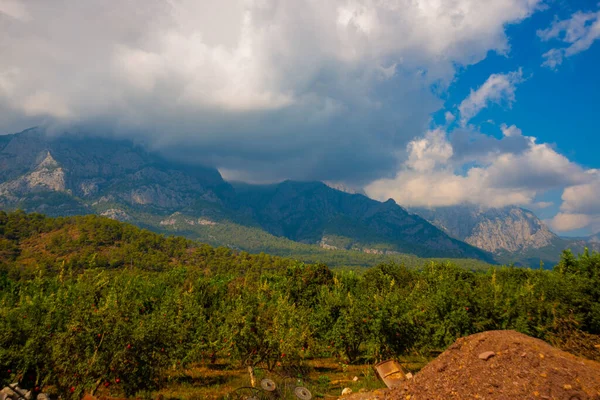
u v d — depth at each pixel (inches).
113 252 4055.1
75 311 410.9
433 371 369.1
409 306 652.1
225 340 584.7
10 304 496.1
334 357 699.4
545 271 1000.9
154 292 715.4
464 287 649.6
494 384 315.6
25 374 378.3
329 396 449.4
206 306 811.4
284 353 553.6
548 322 585.3
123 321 410.0
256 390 427.8
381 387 477.7
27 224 4515.3
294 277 1093.1
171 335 455.8
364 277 1299.2
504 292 641.6
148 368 408.8
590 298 634.2
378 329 597.6
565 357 325.7
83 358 384.2
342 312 663.8
